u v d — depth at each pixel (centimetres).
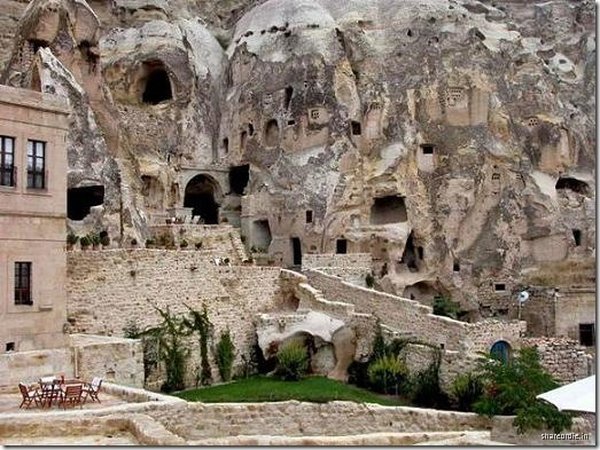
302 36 6091
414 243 5731
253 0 7369
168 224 5247
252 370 4422
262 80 6156
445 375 3962
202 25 7194
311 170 5731
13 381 3008
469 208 5669
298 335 4391
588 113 6225
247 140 6159
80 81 5044
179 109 6231
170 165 5959
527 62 6084
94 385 2678
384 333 4316
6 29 5784
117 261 3869
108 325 3784
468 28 6047
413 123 5828
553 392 2453
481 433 2531
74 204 4650
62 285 3344
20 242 3184
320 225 5591
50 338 3272
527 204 5694
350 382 4278
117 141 5281
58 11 4953
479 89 5831
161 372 3922
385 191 5659
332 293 4828
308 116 5847
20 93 3209
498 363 3438
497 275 5594
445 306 5409
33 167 3259
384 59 6078
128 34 6431
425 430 2727
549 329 5356
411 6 6181
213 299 4319
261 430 2550
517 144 5831
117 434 2202
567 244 5631
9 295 3134
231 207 6259
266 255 5712
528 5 6950
